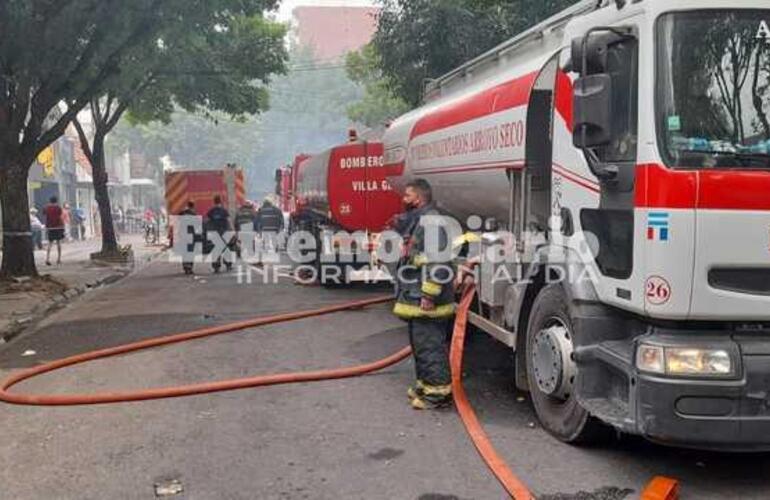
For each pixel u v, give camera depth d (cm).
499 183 693
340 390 710
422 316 634
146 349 910
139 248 3139
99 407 665
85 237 3888
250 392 705
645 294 438
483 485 483
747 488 474
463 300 763
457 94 893
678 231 425
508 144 659
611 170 472
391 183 1190
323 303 1273
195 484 491
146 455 545
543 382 569
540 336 574
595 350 497
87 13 1402
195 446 561
